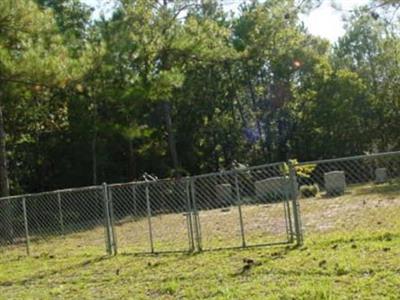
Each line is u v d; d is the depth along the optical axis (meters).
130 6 30.30
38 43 20.11
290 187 10.90
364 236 10.26
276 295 7.19
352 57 50.09
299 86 46.41
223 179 24.50
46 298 8.75
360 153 46.12
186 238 13.45
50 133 36.25
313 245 9.97
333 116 45.41
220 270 9.01
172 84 29.53
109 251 12.05
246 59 40.38
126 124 32.16
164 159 39.78
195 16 33.16
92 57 24.06
